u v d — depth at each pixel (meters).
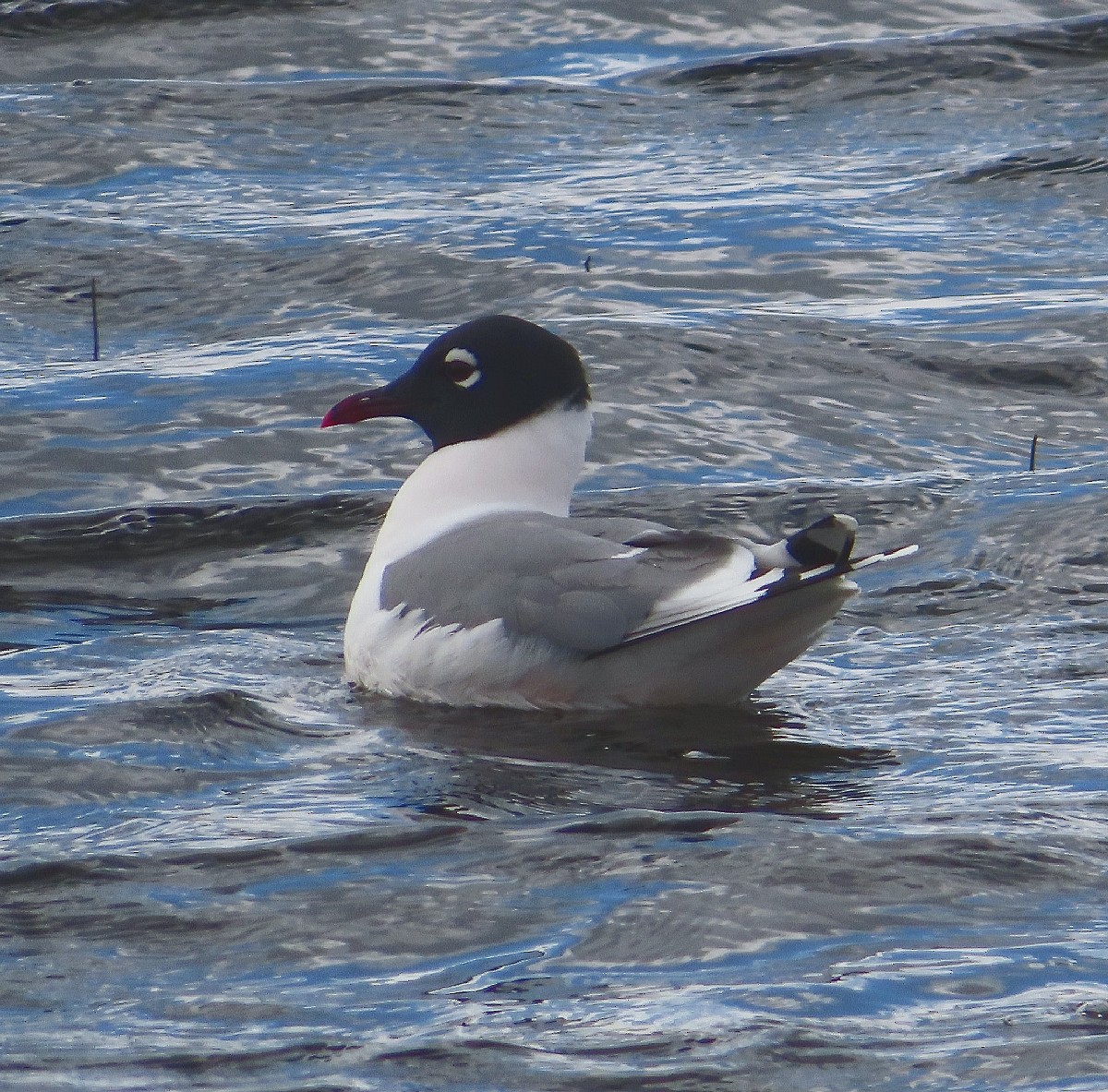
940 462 15.29
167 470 14.96
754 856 8.40
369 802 9.25
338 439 15.49
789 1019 7.01
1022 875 8.25
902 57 25.97
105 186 22.58
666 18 27.95
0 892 8.21
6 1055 6.84
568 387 11.73
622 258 19.81
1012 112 24.42
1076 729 10.23
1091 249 20.22
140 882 8.30
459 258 19.88
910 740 10.10
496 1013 7.11
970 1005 7.10
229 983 7.41
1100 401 16.50
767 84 25.67
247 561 13.61
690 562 10.12
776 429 15.80
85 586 13.24
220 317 18.94
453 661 10.55
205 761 9.88
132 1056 6.82
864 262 19.81
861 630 11.94
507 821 8.95
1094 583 12.63
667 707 10.47
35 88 25.39
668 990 7.25
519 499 11.53
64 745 10.04
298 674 11.40
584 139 24.16
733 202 21.53
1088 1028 6.91
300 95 25.11
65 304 19.34
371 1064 6.75
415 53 27.05
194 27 27.58
